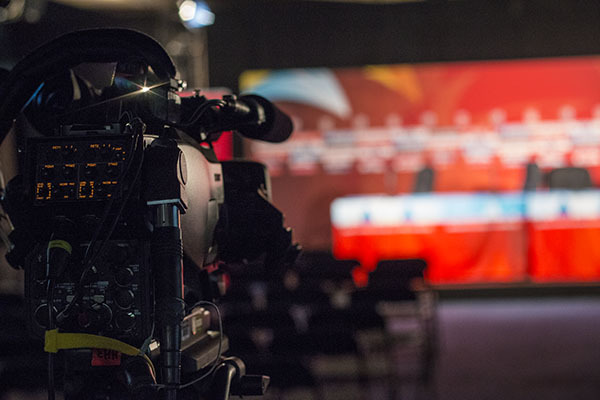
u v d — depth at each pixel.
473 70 9.85
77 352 1.08
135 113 1.15
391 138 9.95
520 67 9.80
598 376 5.44
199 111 1.23
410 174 9.93
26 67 1.17
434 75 9.90
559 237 9.16
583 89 9.75
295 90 10.03
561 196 9.11
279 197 10.01
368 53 10.05
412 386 5.25
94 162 1.04
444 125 9.88
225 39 10.14
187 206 1.08
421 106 9.92
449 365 5.97
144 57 1.17
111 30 1.15
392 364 5.07
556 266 9.20
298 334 4.06
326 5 10.07
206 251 1.22
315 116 10.02
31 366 3.53
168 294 1.02
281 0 10.00
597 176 9.72
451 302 9.41
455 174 9.88
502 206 9.23
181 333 1.06
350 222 9.26
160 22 10.05
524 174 9.77
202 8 8.72
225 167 1.35
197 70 9.97
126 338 1.05
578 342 6.79
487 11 9.90
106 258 1.05
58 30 9.74
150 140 1.09
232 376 1.23
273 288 5.15
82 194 1.03
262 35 10.14
